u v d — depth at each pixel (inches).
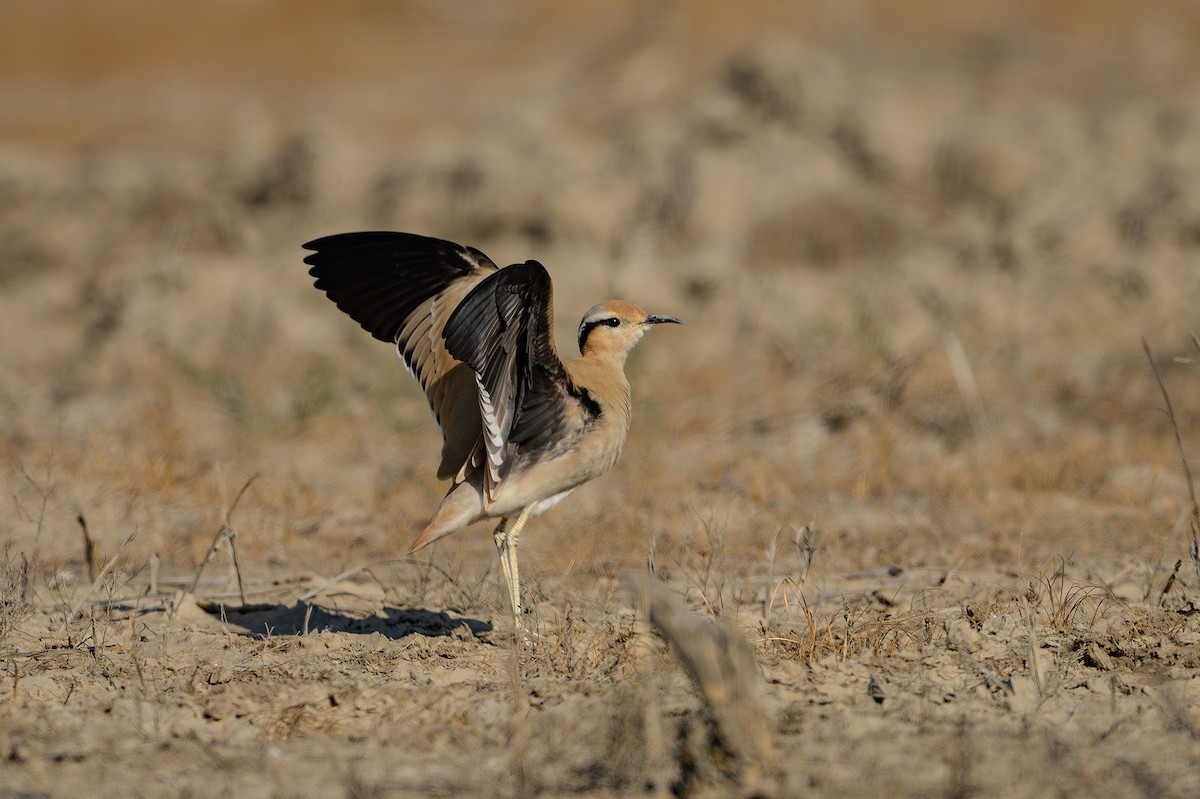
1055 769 263.3
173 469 555.5
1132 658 331.9
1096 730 288.0
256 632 379.6
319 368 726.5
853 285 909.8
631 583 312.7
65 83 1990.7
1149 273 869.8
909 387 666.2
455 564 453.7
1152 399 653.9
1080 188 1047.0
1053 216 976.9
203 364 787.4
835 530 482.9
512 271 302.2
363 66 2110.0
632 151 1101.7
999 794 253.4
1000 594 393.4
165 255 1012.5
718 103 1102.4
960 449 596.7
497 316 312.5
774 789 252.7
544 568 443.8
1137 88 1750.7
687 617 275.9
